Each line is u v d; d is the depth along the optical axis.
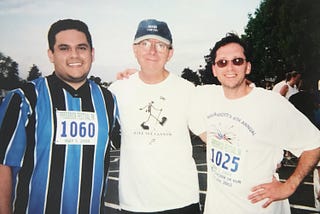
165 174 2.38
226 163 2.24
